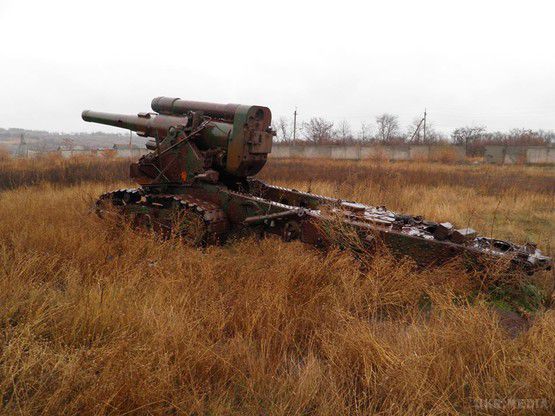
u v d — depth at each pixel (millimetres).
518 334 3648
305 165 19250
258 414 2717
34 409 2486
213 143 6426
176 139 6535
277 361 3246
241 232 6035
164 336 3172
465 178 15547
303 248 5453
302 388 2803
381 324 3686
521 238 7027
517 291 4512
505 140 49156
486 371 3031
